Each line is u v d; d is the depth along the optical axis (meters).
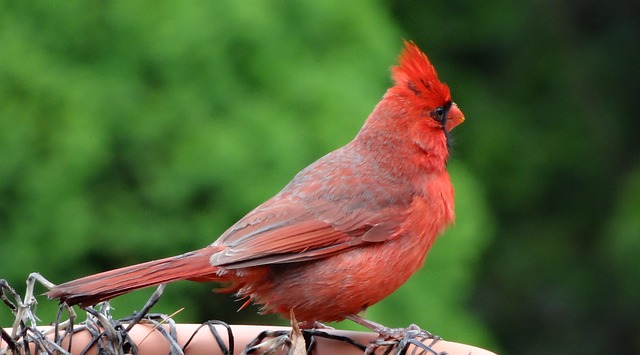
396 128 7.07
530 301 19.47
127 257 11.76
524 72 19.27
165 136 11.69
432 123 7.07
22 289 11.64
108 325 5.59
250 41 11.97
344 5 12.72
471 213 13.23
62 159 11.46
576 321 19.64
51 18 11.93
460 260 13.02
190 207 11.65
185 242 11.60
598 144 19.30
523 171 18.59
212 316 12.06
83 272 11.73
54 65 11.81
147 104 11.78
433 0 18.58
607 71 19.91
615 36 20.09
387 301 12.45
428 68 7.08
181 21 11.73
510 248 19.22
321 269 6.62
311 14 12.49
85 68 11.92
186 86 11.84
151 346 5.70
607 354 19.55
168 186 11.51
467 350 5.55
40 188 11.48
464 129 18.48
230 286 6.72
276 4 12.34
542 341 19.61
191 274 6.31
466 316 13.87
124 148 11.72
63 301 5.68
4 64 11.63
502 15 18.75
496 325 19.55
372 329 6.67
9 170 11.49
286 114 11.92
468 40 18.78
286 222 6.66
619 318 19.47
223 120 11.78
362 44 12.84
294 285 6.62
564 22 19.67
